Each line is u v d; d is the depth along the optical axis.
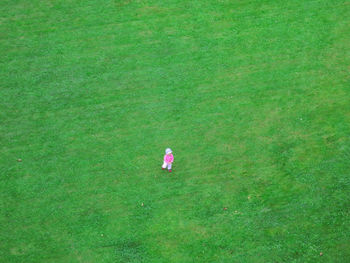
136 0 20.48
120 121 15.45
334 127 15.34
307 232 12.43
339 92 16.59
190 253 11.98
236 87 16.77
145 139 14.90
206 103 16.14
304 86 16.83
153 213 12.89
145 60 17.70
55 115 15.54
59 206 12.92
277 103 16.19
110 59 17.70
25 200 13.01
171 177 13.84
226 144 14.82
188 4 20.33
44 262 11.65
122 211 12.91
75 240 12.16
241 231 12.48
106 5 20.14
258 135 15.10
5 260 11.62
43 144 14.59
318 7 20.23
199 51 18.16
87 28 18.95
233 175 13.92
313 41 18.62
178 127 15.31
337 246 12.10
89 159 14.22
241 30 19.09
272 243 12.20
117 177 13.77
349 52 18.14
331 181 13.71
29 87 16.45
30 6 19.88
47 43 18.20
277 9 20.14
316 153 14.52
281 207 13.06
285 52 18.19
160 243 12.20
